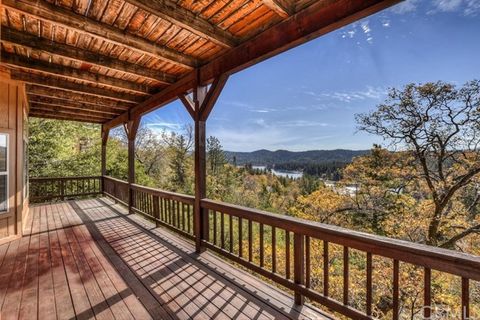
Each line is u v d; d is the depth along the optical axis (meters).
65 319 2.07
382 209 8.96
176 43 2.96
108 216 5.73
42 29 2.68
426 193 8.16
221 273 2.90
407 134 8.02
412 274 6.45
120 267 3.07
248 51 2.68
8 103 4.04
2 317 2.09
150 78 3.79
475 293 5.71
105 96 4.79
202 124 3.58
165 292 2.49
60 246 3.80
